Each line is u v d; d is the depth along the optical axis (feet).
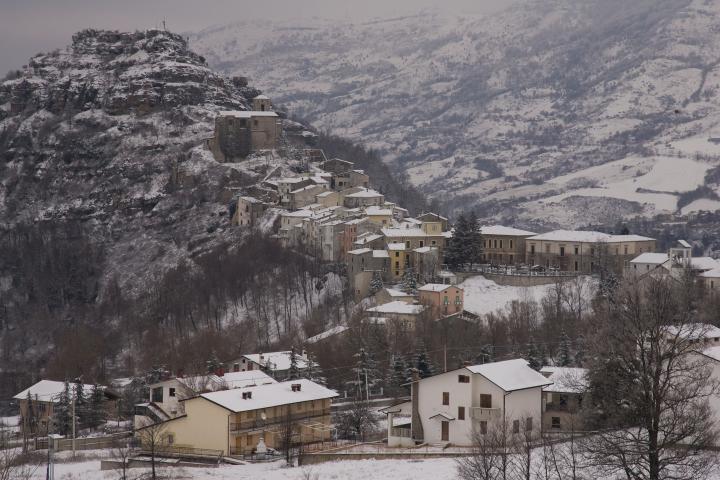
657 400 580.71
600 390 645.92
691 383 620.90
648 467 616.39
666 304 649.61
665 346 609.83
